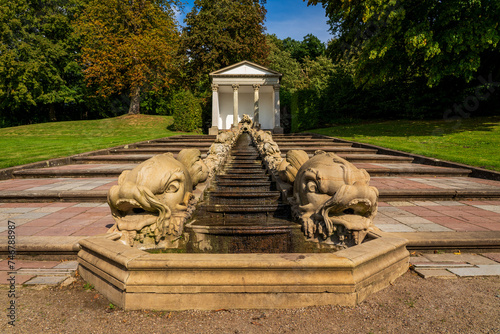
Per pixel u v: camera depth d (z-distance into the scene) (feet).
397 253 13.06
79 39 127.65
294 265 10.53
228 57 121.60
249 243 15.69
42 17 124.16
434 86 86.94
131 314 10.43
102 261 11.96
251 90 113.91
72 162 44.55
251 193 21.22
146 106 165.17
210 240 15.49
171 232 14.89
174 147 56.54
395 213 21.91
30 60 116.26
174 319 10.11
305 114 102.89
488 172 33.81
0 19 112.06
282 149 52.65
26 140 70.38
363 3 62.03
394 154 47.91
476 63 56.44
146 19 109.50
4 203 25.38
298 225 15.99
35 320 10.05
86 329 9.61
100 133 88.22
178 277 10.59
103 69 101.91
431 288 12.05
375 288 11.73
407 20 64.23
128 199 14.01
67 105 154.20
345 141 59.82
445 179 33.78
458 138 56.65
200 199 19.66
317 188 15.61
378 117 106.63
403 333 9.27
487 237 16.01
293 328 9.57
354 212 15.31
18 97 118.01
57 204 24.80
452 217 20.77
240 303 10.61
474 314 10.19
